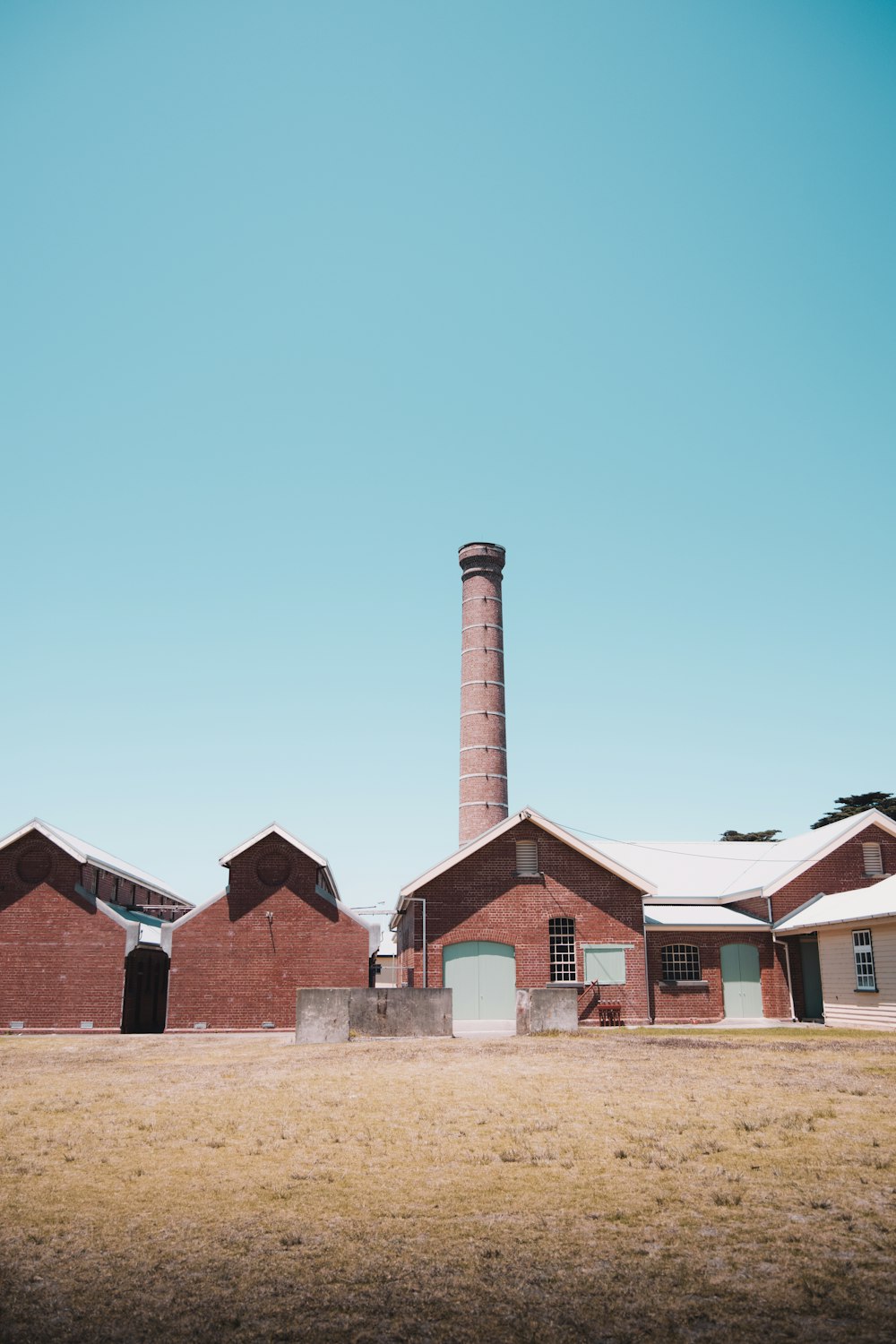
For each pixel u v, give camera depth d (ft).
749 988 113.91
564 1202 27.84
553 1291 21.62
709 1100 42.55
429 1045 69.36
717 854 136.67
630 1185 29.27
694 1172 30.55
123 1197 29.17
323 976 114.21
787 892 114.93
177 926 114.73
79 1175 31.86
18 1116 42.65
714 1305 20.67
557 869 112.98
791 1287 21.48
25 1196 29.37
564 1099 43.52
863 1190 28.25
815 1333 19.33
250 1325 20.27
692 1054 60.85
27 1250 24.72
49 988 113.19
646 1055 59.98
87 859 115.75
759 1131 36.17
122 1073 57.88
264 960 114.32
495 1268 22.98
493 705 213.05
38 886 115.96
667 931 114.01
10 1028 111.96
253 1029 112.16
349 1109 42.24
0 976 113.39
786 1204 27.09
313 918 115.65
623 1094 44.68
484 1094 45.50
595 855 112.16
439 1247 24.39
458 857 111.96
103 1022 112.06
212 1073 55.98
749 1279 21.93
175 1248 24.70
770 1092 44.68
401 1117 40.16
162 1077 55.21
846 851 117.29
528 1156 32.89
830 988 102.12
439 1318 20.45
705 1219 26.05
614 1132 36.45
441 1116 40.14
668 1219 26.05
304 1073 54.70
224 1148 35.40
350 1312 20.81
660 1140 34.81
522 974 109.91
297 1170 31.86
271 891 116.26
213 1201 28.63
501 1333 19.71
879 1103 41.65
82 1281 22.62
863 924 95.91
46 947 114.21
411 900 111.96
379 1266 23.25
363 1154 33.99
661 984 112.57
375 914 123.54
